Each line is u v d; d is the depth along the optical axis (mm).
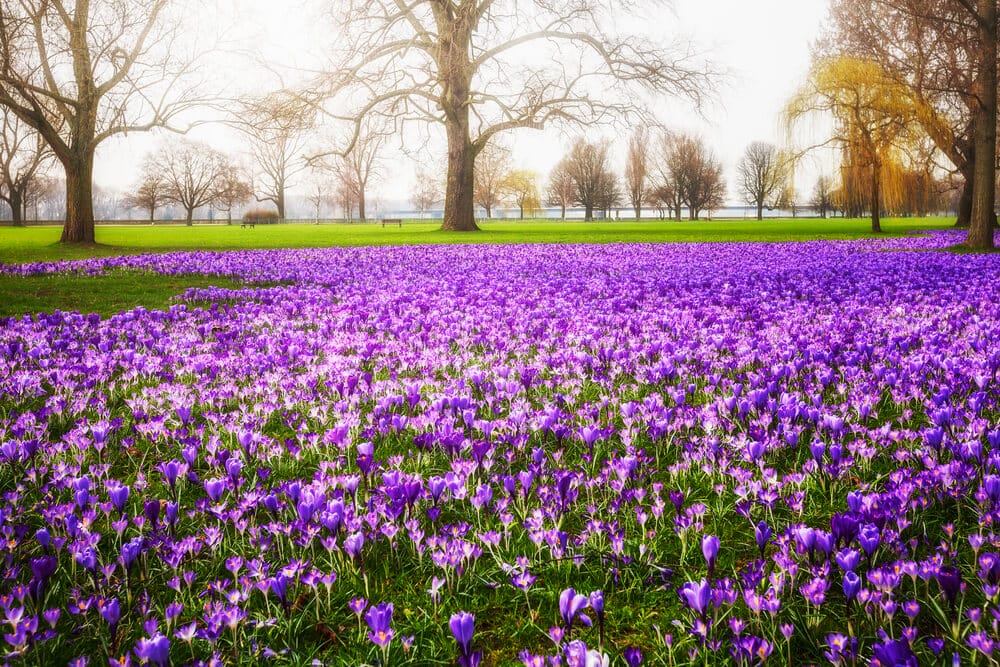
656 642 2096
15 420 4309
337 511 2543
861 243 25516
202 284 12984
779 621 2123
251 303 10070
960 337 6473
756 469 3373
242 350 6590
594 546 2627
